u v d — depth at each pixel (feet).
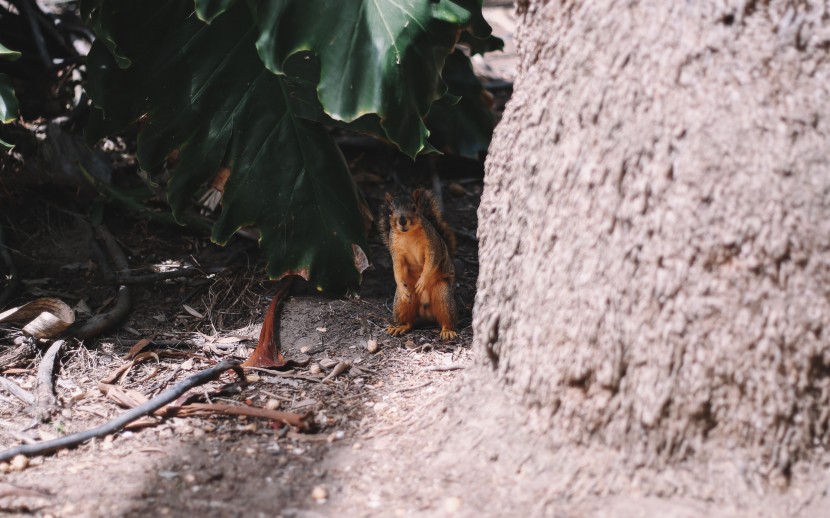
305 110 15.38
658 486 9.01
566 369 9.62
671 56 9.04
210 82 15.17
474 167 22.21
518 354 10.37
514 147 10.94
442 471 10.05
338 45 13.03
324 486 10.25
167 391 12.48
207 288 16.58
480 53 19.29
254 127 15.28
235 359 14.40
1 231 17.44
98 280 16.74
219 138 15.20
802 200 8.70
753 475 8.87
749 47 8.90
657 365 9.02
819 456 8.99
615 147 9.34
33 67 21.21
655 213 9.02
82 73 20.79
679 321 8.90
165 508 9.86
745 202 8.71
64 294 16.28
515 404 10.30
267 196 15.10
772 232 8.67
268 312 15.25
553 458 9.62
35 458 11.22
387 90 13.10
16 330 14.76
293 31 12.94
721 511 8.70
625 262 9.20
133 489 10.30
